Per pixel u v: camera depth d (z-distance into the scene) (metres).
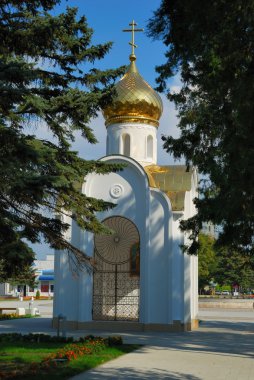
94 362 13.38
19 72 9.61
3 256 12.03
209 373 12.32
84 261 13.72
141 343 18.42
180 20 9.55
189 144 16.20
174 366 13.30
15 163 10.19
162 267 23.28
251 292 67.50
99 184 24.48
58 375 11.45
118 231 24.64
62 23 12.09
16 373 11.60
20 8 10.27
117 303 25.77
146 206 23.62
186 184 24.80
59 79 12.72
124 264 25.75
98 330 23.20
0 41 10.38
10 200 11.84
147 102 26.52
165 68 14.80
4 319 31.02
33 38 10.52
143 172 23.92
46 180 11.09
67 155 13.09
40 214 12.52
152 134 27.02
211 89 11.83
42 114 11.70
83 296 23.56
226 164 13.70
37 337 18.48
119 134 26.70
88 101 12.43
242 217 13.71
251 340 20.09
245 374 12.24
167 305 22.94
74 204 13.05
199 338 20.53
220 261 60.94
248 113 9.12
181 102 16.88
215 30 9.20
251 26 8.71
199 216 16.52
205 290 70.94
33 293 75.56
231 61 9.32
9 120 11.39
